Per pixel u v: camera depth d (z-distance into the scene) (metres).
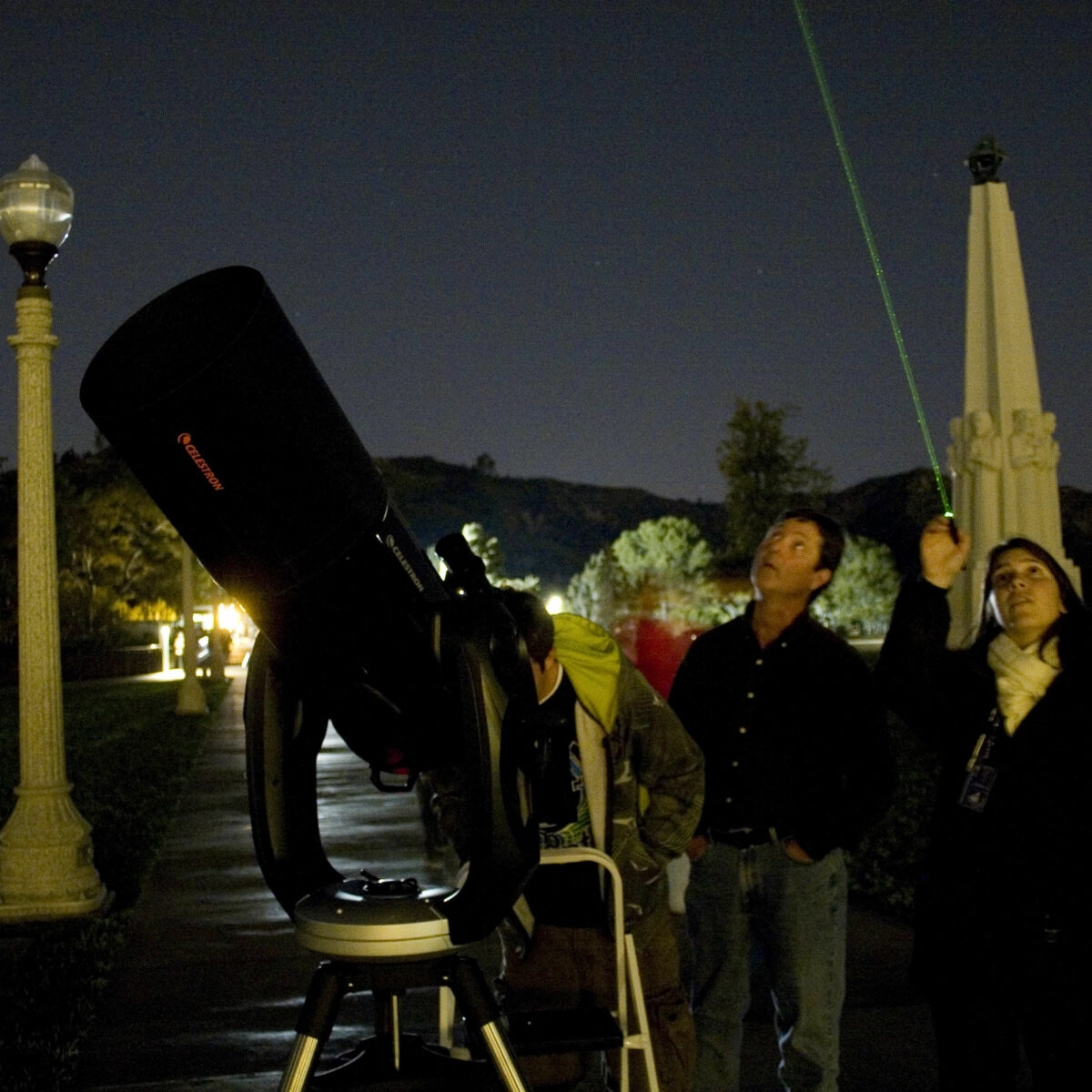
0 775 14.19
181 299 1.79
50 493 6.82
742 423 38.47
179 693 22.02
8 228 6.68
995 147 11.31
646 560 56.53
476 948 6.05
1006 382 11.16
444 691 2.11
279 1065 4.52
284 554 1.85
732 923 3.27
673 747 2.90
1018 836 2.90
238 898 7.26
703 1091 3.28
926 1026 4.67
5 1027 4.88
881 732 3.22
